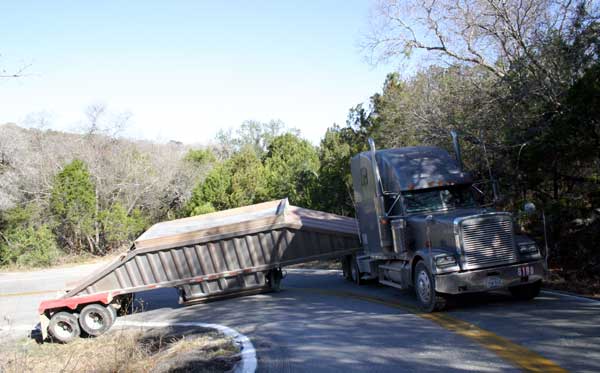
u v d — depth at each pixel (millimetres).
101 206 37188
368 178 12633
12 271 31797
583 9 13344
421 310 10570
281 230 15102
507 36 15852
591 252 12086
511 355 6781
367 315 10750
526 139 14008
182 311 15141
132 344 10461
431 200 11766
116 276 14742
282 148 48844
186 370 8062
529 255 10125
